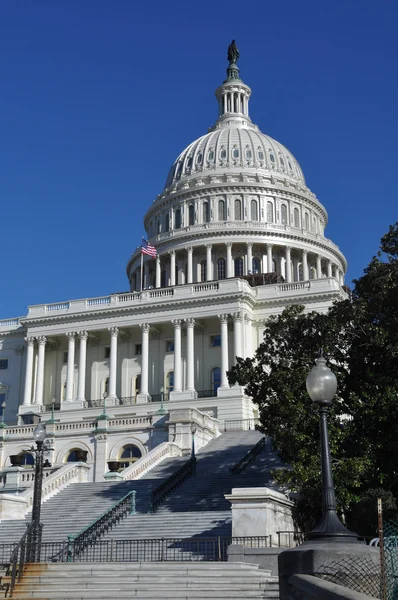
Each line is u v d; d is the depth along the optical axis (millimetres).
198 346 82688
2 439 57344
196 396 77750
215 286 81625
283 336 37312
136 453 52594
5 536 34719
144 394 80438
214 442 53188
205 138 125062
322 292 79812
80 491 40656
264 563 24281
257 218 113125
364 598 8117
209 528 31000
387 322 33562
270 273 96000
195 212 115250
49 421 56594
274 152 121688
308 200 118500
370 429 32656
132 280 119625
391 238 35594
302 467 30281
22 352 89375
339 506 30000
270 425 33688
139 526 32562
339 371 34000
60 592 21734
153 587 21594
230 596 20281
